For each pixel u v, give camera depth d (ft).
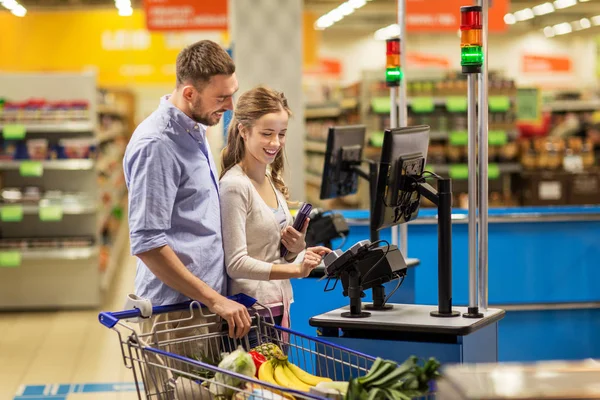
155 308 8.46
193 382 7.75
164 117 8.99
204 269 9.22
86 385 18.44
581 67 87.25
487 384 4.75
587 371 5.02
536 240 17.52
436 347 9.17
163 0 34.68
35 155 27.09
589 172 30.07
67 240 27.14
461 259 17.44
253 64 21.47
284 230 9.96
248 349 8.96
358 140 14.12
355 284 9.55
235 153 9.93
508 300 17.51
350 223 17.21
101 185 30.81
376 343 9.38
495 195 31.48
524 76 77.77
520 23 83.30
